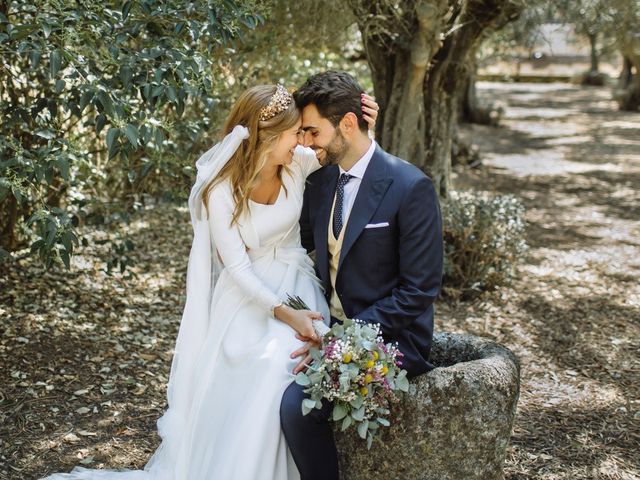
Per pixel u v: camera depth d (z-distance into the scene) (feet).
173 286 16.06
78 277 15.69
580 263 19.89
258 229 8.38
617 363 13.53
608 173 34.45
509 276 17.39
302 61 19.75
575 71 99.25
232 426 7.61
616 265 19.81
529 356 13.79
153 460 8.57
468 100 52.24
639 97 62.34
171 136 13.25
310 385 7.45
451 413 7.64
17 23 11.14
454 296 16.34
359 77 25.18
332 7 16.47
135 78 9.71
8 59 12.36
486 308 16.20
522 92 80.59
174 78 9.96
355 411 7.24
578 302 16.80
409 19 17.17
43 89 12.83
